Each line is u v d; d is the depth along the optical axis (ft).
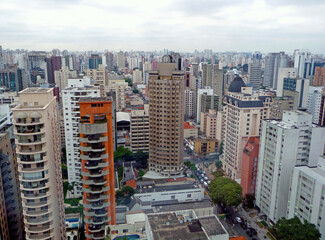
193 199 525.75
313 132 415.44
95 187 349.82
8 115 526.98
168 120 610.24
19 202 383.65
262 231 450.30
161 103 605.73
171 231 263.29
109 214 360.48
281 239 364.58
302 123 427.74
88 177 347.15
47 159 320.70
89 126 327.06
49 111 332.39
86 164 340.18
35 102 327.88
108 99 348.38
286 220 369.91
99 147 339.77
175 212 297.12
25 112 307.58
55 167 356.59
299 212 381.81
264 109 643.45
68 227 463.01
